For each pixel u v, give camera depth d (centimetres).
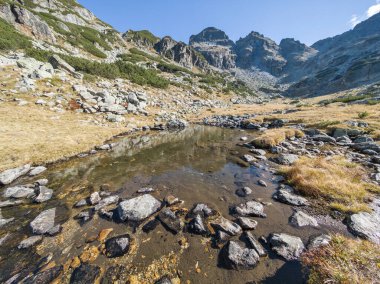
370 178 1068
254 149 1791
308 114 3469
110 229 728
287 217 794
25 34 5466
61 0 10900
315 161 1302
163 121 3394
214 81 10994
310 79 16938
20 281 529
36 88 2714
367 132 2034
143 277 540
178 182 1152
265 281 521
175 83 6956
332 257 548
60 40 6719
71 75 3722
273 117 3456
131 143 2077
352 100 5222
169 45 15812
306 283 498
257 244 636
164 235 696
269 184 1116
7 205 884
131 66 5909
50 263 587
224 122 3600
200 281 529
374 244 607
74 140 1812
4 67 2908
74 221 777
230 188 1073
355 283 449
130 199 874
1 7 5406
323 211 818
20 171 1204
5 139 1516
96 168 1363
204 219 780
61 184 1112
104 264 580
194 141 2230
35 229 725
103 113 2862
